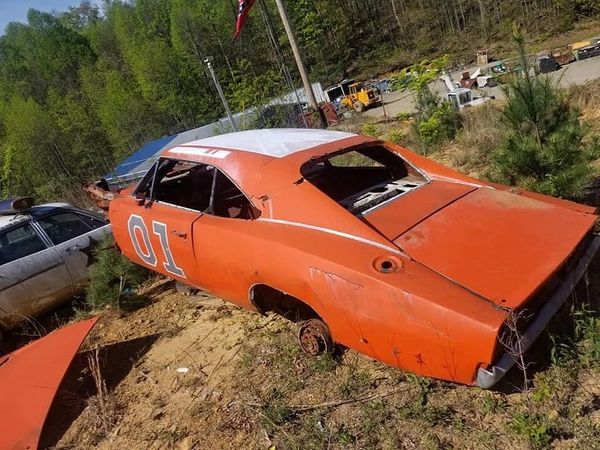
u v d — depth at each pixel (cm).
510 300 236
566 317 304
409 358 258
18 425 334
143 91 5616
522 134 500
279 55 3406
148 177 461
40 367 378
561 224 292
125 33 7425
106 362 426
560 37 4384
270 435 287
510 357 237
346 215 301
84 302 580
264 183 341
